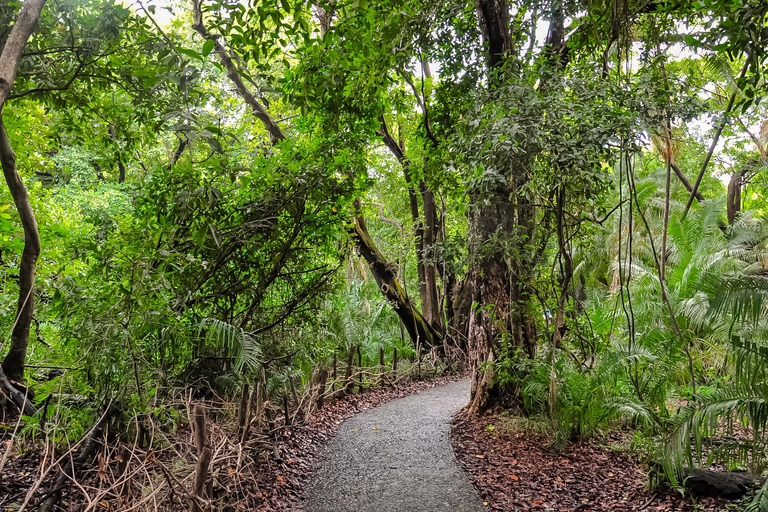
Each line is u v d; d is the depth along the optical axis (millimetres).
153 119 5824
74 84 5648
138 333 4250
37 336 5219
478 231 7145
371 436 6520
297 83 5852
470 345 7961
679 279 10930
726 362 7434
